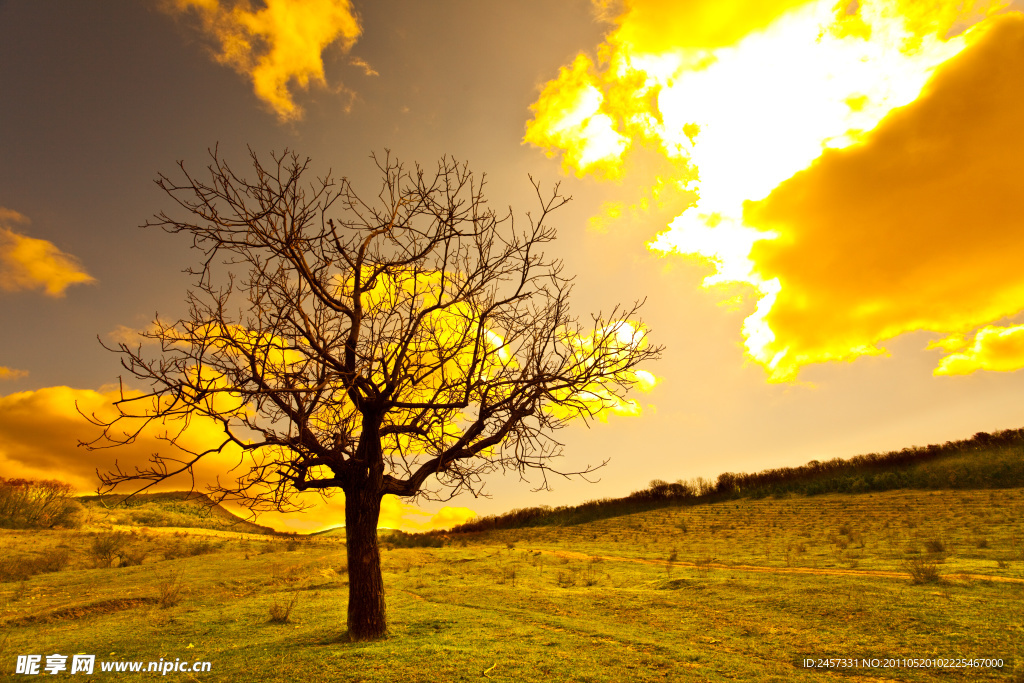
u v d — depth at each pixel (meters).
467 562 24.66
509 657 6.59
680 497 76.94
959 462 59.75
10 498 39.91
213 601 13.07
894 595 10.33
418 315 7.90
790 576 14.45
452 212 8.14
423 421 8.16
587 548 35.22
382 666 6.17
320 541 37.97
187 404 5.80
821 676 5.99
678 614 9.99
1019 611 8.42
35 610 11.14
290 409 6.59
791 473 75.06
